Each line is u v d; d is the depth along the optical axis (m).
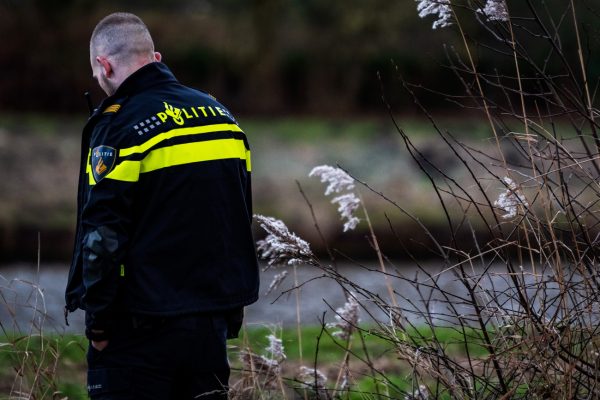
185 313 6.69
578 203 7.08
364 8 62.12
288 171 40.22
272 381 8.61
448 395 7.89
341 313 8.55
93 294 6.54
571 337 6.88
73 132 46.59
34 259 30.00
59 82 57.59
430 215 31.42
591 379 6.98
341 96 62.31
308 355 13.40
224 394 6.97
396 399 7.91
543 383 6.88
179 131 6.82
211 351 6.85
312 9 65.62
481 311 7.39
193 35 64.88
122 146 6.63
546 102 7.24
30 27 58.62
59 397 8.98
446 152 40.91
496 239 7.23
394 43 61.72
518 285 7.02
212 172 6.93
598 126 6.95
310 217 32.75
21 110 56.19
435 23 7.58
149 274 6.66
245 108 62.59
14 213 32.78
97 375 6.83
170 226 6.72
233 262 7.00
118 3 63.16
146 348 6.71
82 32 60.03
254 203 34.97
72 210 34.28
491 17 7.27
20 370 8.75
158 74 7.04
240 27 65.00
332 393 8.98
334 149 44.53
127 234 6.64
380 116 59.38
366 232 31.08
